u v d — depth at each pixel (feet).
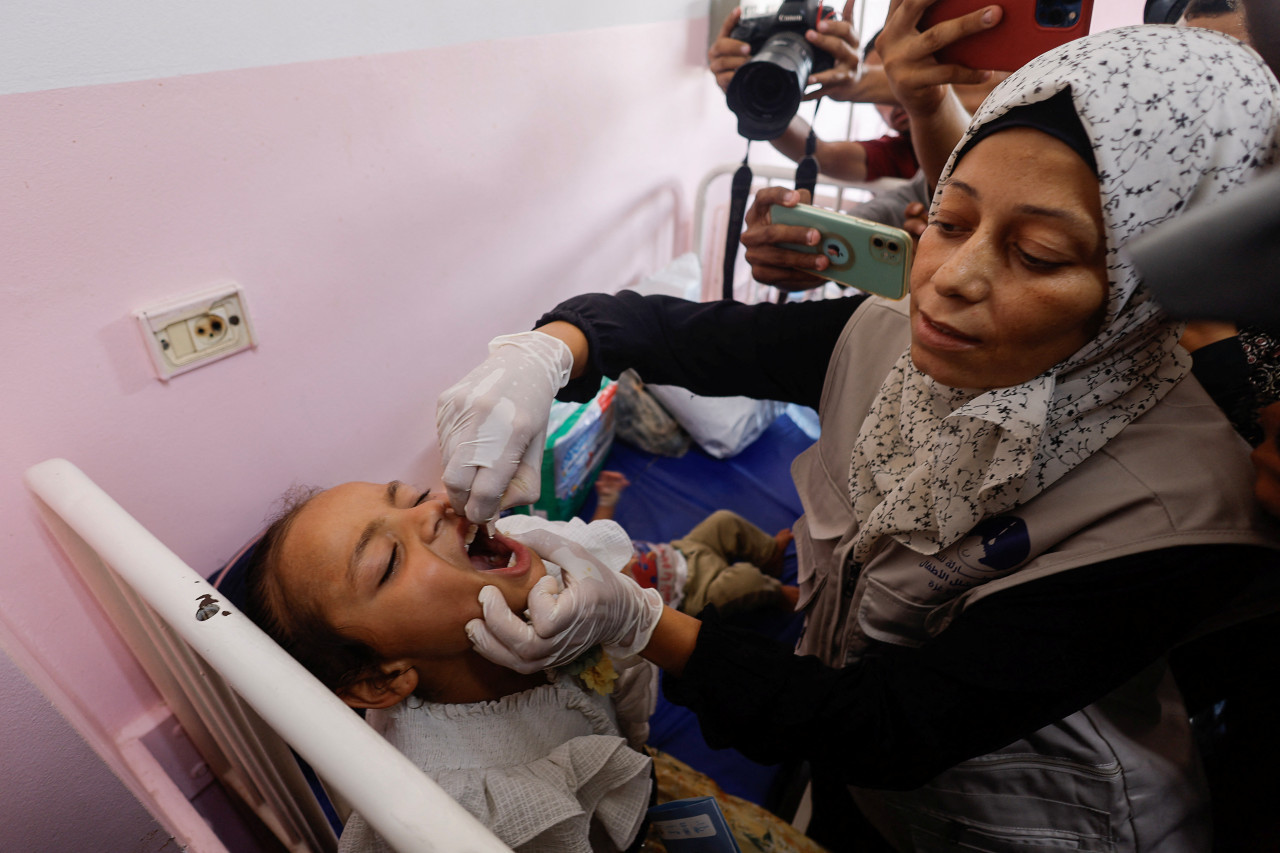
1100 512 1.95
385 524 2.17
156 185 2.93
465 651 2.22
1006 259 1.70
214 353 3.35
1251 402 2.27
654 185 6.33
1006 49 2.54
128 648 3.43
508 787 1.97
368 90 3.62
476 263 4.74
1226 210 0.69
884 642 2.55
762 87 3.48
